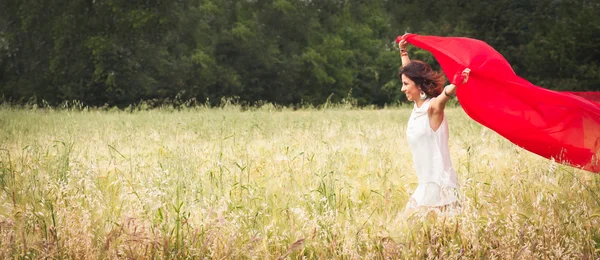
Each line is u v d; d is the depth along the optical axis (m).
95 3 35.56
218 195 5.59
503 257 3.95
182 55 41.66
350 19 52.38
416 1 37.50
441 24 37.50
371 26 54.72
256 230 4.45
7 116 16.77
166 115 17.88
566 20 36.53
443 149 5.14
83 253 3.98
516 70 37.22
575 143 5.96
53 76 37.66
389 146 9.32
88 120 15.66
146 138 10.88
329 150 8.54
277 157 8.05
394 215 5.11
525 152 8.09
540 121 5.87
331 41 48.47
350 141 10.26
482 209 4.88
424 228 4.38
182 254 4.06
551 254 3.96
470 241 4.17
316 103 49.25
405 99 50.66
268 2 46.22
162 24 36.06
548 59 35.75
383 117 17.11
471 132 11.20
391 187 6.05
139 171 6.76
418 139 5.11
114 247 4.02
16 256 3.93
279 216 4.97
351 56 51.22
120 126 13.37
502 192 5.53
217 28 44.81
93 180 5.61
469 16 36.75
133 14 34.47
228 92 44.59
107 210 4.87
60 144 9.61
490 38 36.34
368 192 5.89
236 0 45.44
